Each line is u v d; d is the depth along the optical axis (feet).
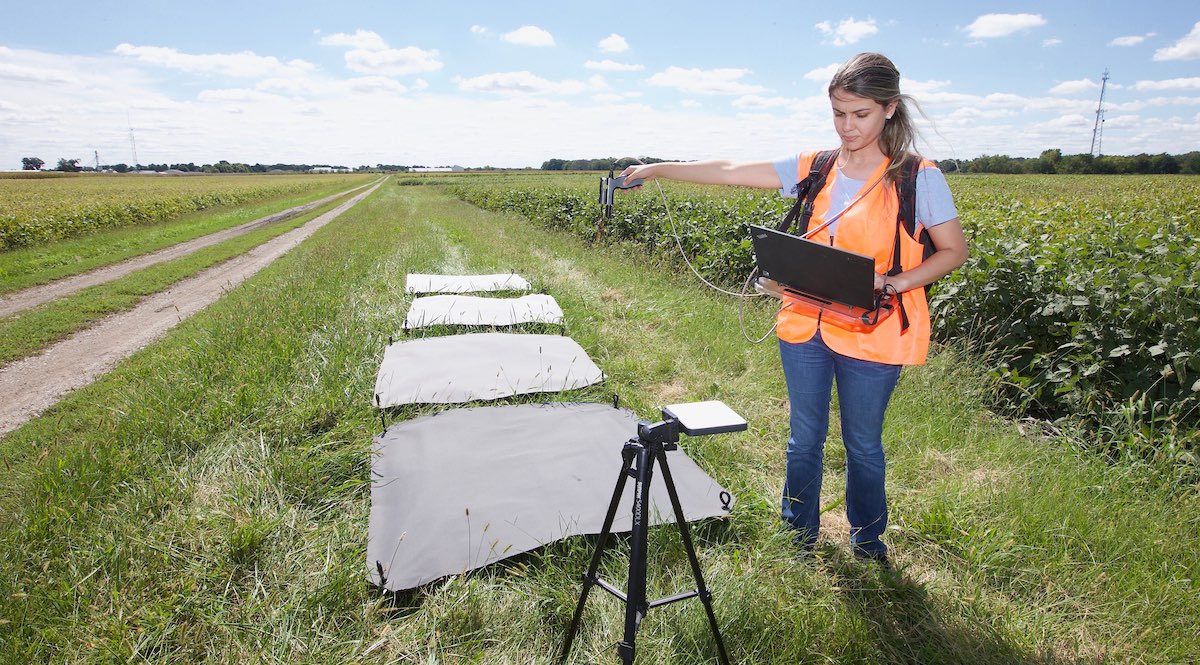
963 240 6.43
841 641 6.56
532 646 6.65
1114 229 18.42
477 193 92.84
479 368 14.61
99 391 15.46
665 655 6.35
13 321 23.29
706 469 10.34
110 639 6.45
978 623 6.84
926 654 6.49
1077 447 10.74
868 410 7.11
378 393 13.11
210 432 11.34
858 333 6.74
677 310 20.12
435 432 11.27
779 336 7.48
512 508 8.76
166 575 7.57
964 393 12.67
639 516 5.25
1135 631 6.72
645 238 32.32
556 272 27.71
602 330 18.35
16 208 53.93
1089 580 7.45
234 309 20.93
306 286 24.21
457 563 7.62
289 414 11.96
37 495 8.91
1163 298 11.12
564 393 13.29
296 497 9.49
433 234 43.47
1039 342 13.65
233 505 9.00
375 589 7.35
